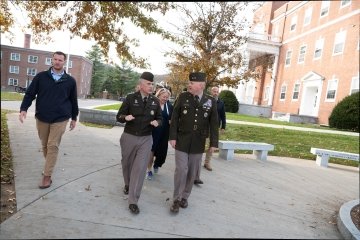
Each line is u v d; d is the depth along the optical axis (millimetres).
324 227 5379
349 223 5195
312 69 29328
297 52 32656
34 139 9203
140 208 4934
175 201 4914
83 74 71938
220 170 8258
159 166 6887
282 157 11797
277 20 38438
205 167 8203
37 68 70688
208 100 5082
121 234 4004
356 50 23531
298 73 31875
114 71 81562
